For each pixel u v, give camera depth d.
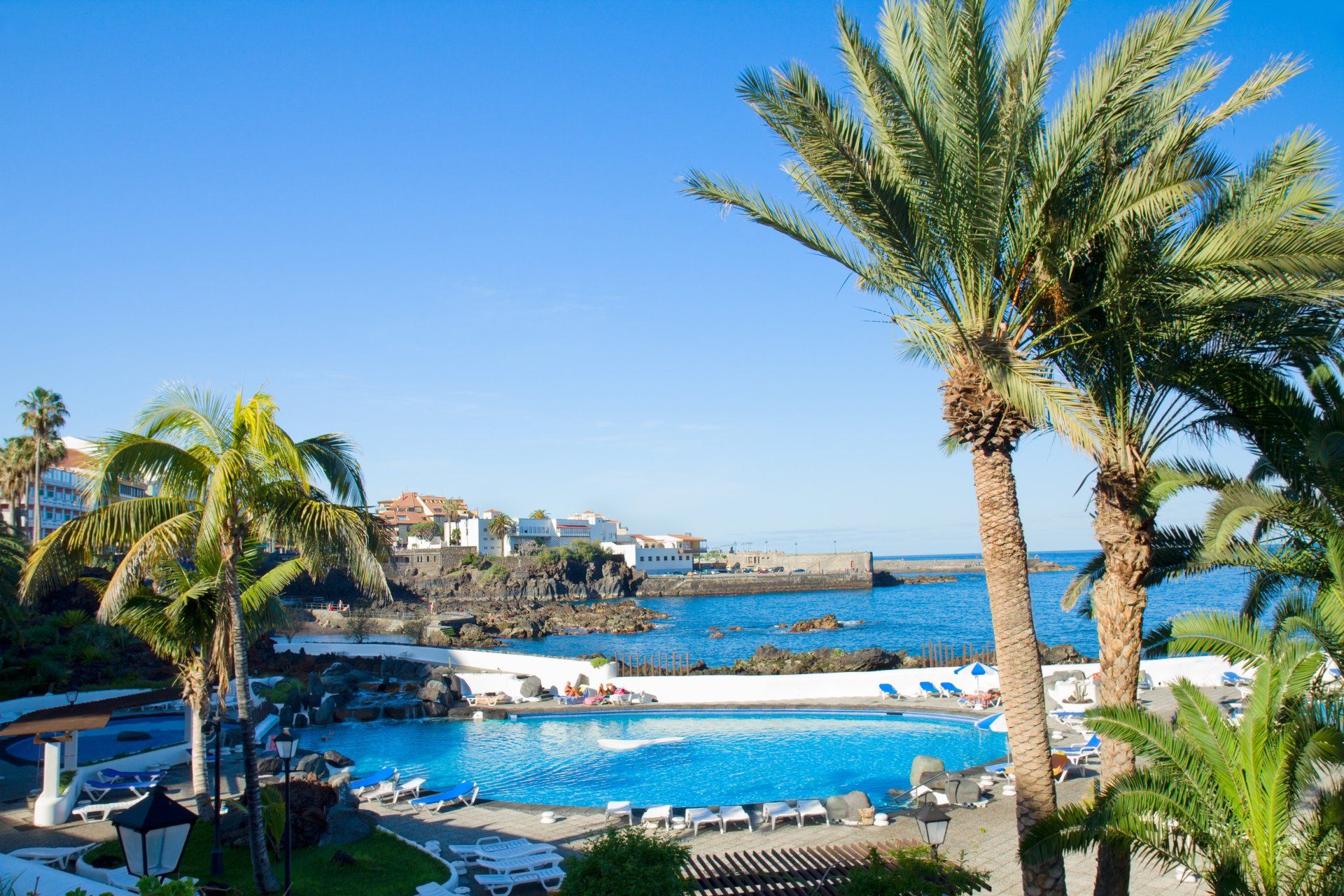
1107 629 11.54
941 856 12.36
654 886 10.90
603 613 121.75
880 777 25.28
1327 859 8.79
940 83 9.95
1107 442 11.58
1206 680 33.53
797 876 13.41
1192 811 9.20
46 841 17.81
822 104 9.76
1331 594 10.70
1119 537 11.43
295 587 111.12
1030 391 9.45
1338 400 11.84
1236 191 10.76
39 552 13.23
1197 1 9.02
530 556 161.38
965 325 10.76
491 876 15.66
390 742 31.95
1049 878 10.28
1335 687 10.66
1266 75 9.59
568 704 36.84
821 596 171.00
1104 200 10.04
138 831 9.03
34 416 67.69
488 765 28.14
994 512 10.62
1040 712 10.45
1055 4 9.34
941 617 114.38
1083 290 11.41
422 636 73.81
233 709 33.53
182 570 20.33
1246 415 11.60
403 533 189.88
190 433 14.72
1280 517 10.85
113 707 22.59
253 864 14.25
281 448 13.98
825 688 35.94
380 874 15.80
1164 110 10.32
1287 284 9.67
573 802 23.67
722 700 36.47
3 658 37.09
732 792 24.33
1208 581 149.50
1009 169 9.68
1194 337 11.36
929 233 10.53
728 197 11.23
